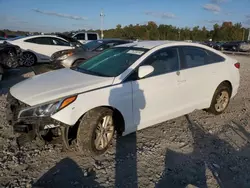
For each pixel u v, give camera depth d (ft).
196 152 11.67
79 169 9.98
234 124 15.43
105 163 10.48
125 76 11.62
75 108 9.95
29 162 10.34
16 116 10.16
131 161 10.70
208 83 15.28
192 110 14.87
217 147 12.25
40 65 38.29
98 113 10.52
